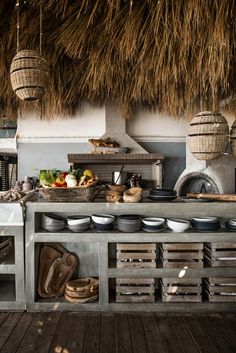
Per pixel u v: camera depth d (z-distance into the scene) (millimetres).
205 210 2416
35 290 2404
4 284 2705
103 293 2354
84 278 2619
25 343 1931
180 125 4254
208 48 2121
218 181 3635
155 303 2354
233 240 2334
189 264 2348
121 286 2367
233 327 2139
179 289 2354
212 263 2350
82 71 3092
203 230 2371
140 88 3111
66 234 2352
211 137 2174
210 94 3252
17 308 2367
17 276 2367
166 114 4172
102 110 4164
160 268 2354
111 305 2350
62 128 4211
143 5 2010
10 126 4305
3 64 2584
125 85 3398
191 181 3895
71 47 2277
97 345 1911
